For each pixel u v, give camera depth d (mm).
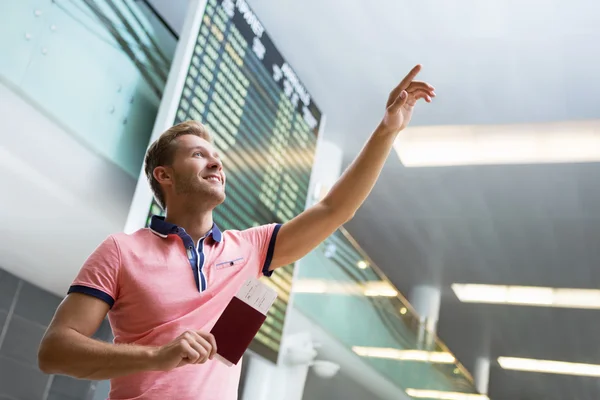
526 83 4941
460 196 6633
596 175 5875
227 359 1312
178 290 1422
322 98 5406
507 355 9977
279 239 1674
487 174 6191
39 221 3848
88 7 3484
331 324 5762
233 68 3924
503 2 4242
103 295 1380
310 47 4883
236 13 3975
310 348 5477
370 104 5375
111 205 3666
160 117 3430
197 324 1407
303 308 5453
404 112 1759
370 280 6418
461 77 4992
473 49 4691
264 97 4215
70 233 3924
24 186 3479
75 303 1363
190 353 1223
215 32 3781
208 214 1604
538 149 5668
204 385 1366
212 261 1514
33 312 4852
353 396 5930
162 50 3990
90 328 1354
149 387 1338
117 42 3654
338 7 4492
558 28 4371
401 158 6223
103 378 1276
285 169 4398
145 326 1383
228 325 1314
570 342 9195
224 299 1478
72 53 3365
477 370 10281
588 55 4559
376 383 6246
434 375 7383
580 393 9969
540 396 10273
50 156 3332
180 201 1592
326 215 1694
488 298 8555
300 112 4594
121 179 3684
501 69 4832
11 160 3270
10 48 3043
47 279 4734
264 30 4242
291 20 4660
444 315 9258
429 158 6133
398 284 8547
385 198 6926
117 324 1403
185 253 1489
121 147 3666
